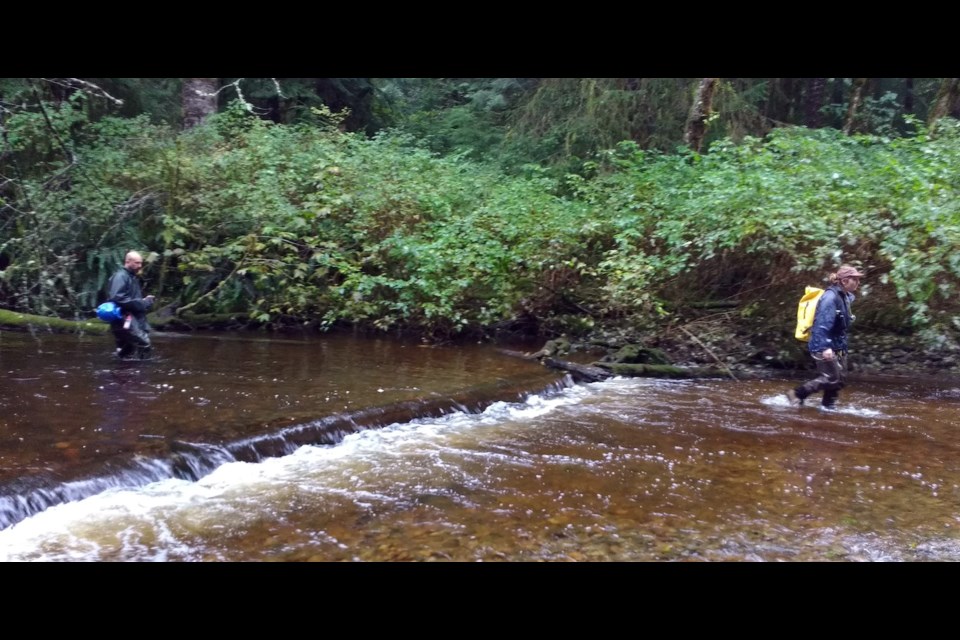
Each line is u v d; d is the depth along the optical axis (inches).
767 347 450.3
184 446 221.6
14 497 176.1
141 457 209.3
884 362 446.9
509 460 249.1
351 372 354.9
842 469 248.5
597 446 269.6
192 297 501.0
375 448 255.3
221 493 205.6
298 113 741.9
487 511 203.2
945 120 475.5
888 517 207.8
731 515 206.5
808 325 343.0
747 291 476.7
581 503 211.8
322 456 243.0
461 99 908.0
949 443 282.4
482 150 760.3
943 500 221.1
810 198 426.6
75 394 279.6
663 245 488.7
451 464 242.2
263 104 773.9
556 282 510.3
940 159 441.7
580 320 497.0
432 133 800.3
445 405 304.3
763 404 347.9
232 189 490.6
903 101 893.2
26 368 326.0
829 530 197.8
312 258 479.8
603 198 543.8
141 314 360.5
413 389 321.1
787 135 528.7
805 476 240.7
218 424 246.5
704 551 183.3
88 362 346.6
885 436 291.4
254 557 169.8
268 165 513.3
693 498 218.7
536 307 512.1
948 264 398.6
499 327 512.1
